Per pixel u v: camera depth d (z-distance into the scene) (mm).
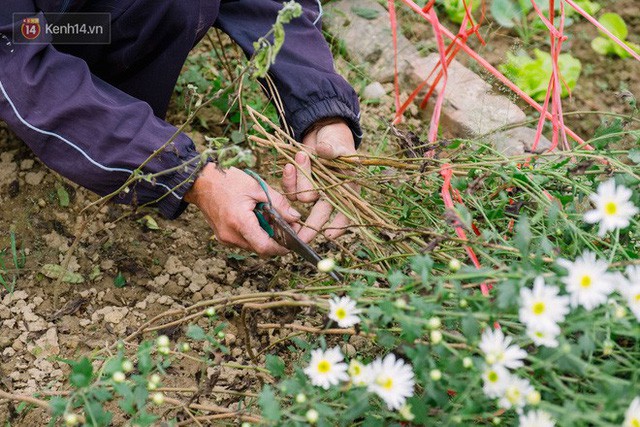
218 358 1493
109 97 1780
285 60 1977
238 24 2082
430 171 1729
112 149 1724
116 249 2174
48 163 1804
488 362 1199
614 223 1275
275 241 1704
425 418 1271
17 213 2223
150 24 1982
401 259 1777
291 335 1668
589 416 1151
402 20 3037
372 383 1251
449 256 1641
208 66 2703
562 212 1540
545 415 1188
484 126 2658
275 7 2076
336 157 1802
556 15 3115
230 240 1731
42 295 2064
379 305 1297
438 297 1274
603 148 1727
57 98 1715
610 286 1210
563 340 1224
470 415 1245
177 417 1597
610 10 3230
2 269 2090
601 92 2936
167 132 1735
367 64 2879
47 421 1805
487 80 2834
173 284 2109
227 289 2109
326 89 1934
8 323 1992
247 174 1747
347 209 1794
